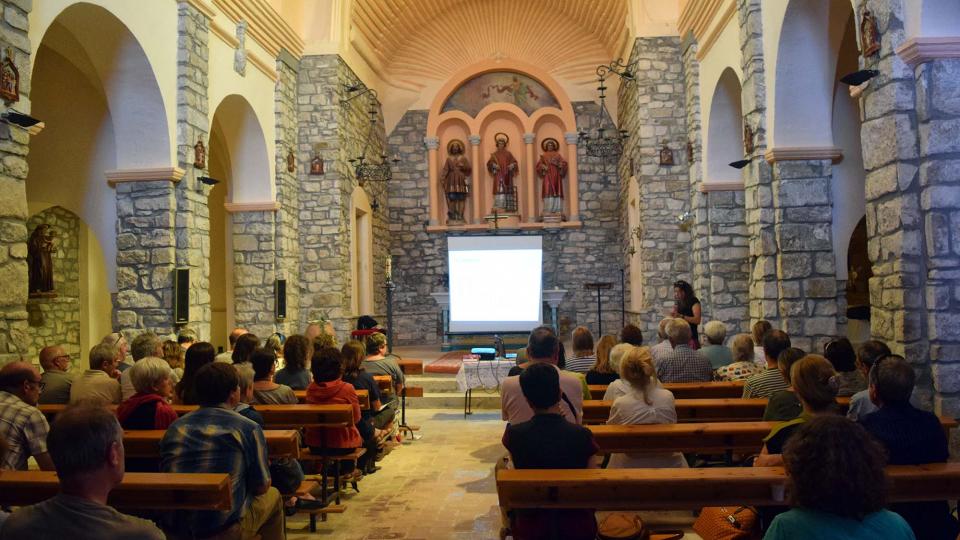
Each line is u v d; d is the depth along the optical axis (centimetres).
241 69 938
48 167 835
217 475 277
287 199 1102
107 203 833
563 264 1551
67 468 180
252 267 1058
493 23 1551
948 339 421
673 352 536
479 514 459
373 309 1412
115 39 692
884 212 456
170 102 755
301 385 545
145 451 351
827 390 289
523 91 1577
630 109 1263
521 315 1199
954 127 421
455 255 1211
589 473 274
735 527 324
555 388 292
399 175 1573
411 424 793
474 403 906
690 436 366
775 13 668
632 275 1284
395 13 1381
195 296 786
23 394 360
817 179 678
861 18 471
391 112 1570
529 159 1562
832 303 675
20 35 510
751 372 518
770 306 695
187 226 770
